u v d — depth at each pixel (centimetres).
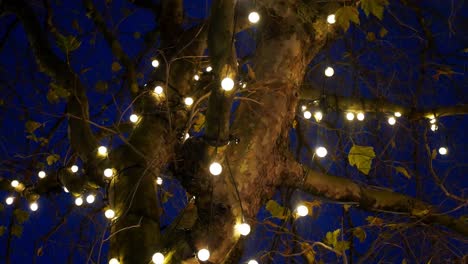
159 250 317
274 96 330
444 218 433
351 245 459
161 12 531
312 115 494
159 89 434
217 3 255
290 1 343
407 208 413
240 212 306
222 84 259
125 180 387
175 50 496
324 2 350
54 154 546
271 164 326
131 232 350
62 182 466
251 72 320
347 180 389
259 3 347
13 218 539
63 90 448
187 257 302
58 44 425
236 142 307
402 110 529
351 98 523
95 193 486
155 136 420
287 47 341
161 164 409
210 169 286
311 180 365
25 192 526
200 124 449
